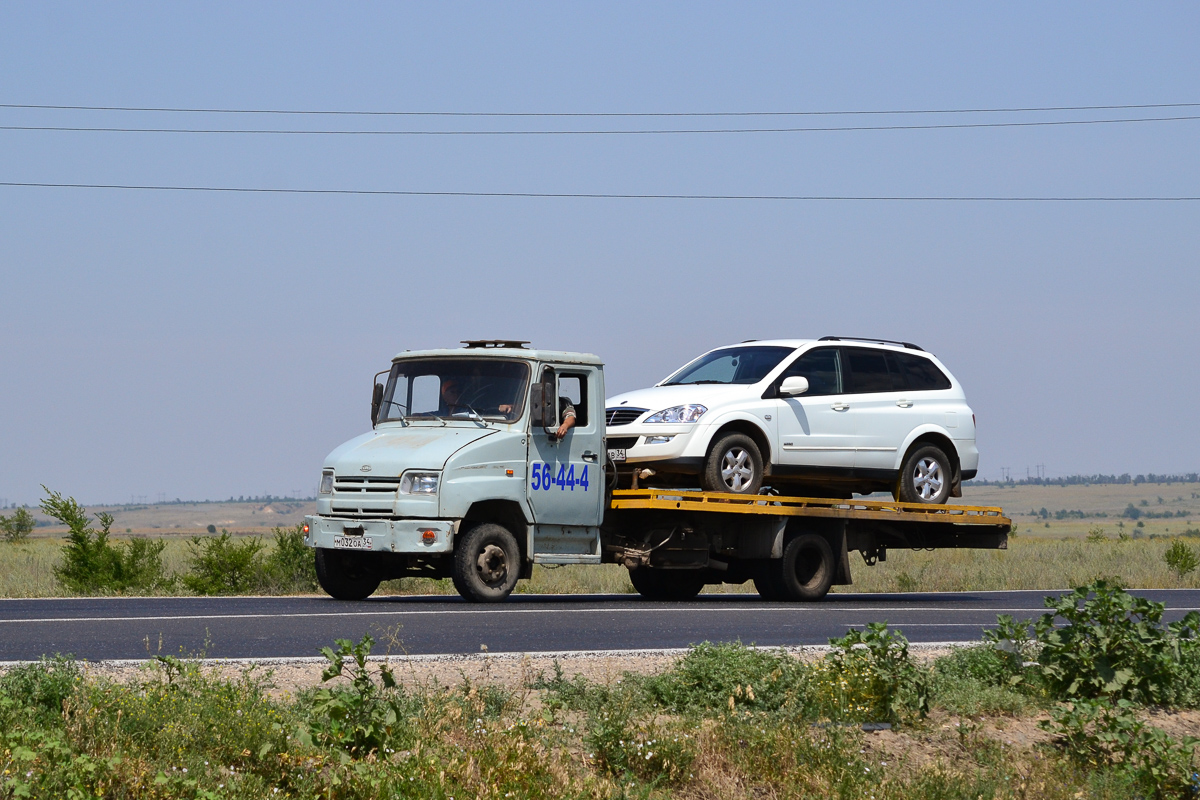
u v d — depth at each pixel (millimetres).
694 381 47969
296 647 28109
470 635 31531
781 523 46125
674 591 50719
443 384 42750
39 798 14984
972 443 51375
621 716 21359
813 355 47344
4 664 23938
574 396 43031
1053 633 28109
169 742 17859
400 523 39469
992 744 23797
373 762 18469
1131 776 23094
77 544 57250
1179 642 28797
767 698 23984
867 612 42812
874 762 22000
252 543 59250
